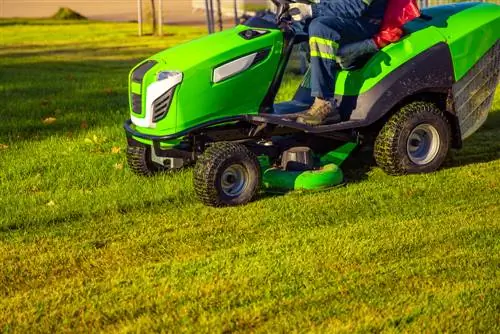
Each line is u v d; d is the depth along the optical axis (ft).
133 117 23.94
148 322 16.16
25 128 35.06
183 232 21.08
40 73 57.52
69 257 19.62
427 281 17.53
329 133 24.90
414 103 25.50
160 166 26.12
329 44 23.39
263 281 17.84
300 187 23.93
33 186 25.55
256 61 23.39
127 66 62.23
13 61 67.21
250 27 24.13
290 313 16.33
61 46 82.23
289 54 23.98
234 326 15.89
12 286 18.16
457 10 26.91
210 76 22.84
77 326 16.21
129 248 20.12
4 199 24.27
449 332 15.44
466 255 18.89
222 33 24.14
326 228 20.95
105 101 42.47
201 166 22.66
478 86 26.61
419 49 25.35
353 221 21.45
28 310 16.92
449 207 22.33
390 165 25.16
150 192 24.13
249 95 23.52
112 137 32.22
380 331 15.55
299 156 24.47
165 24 110.42
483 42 26.35
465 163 26.96
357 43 24.35
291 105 25.16
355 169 26.53
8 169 27.43
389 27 24.75
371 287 17.33
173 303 16.98
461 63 25.91
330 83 23.71
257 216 22.09
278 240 20.21
